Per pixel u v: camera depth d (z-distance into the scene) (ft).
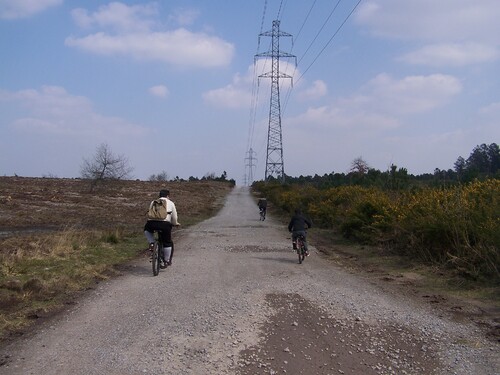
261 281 33.47
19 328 22.09
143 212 122.21
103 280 33.76
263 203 104.83
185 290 30.40
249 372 17.35
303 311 25.30
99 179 185.06
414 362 18.61
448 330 22.36
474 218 35.65
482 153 85.30
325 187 109.09
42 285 29.63
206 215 121.60
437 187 49.57
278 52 157.48
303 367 17.95
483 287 31.07
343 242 58.54
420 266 38.88
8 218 96.27
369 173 93.66
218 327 22.36
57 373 16.96
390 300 28.09
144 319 23.68
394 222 46.19
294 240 42.83
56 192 172.45
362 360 18.76
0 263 36.81
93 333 21.45
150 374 17.01
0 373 16.89
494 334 21.72
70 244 48.93
